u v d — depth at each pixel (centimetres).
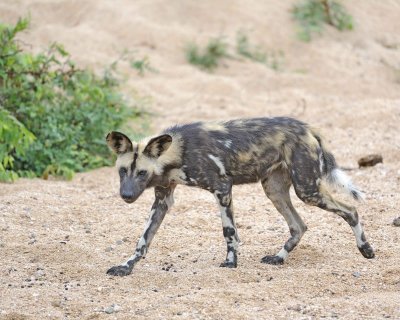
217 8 5872
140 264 2367
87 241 2552
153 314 1922
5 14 5584
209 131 2308
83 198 3033
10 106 3566
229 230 2300
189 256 2434
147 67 4981
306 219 2756
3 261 2334
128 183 2217
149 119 4269
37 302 2025
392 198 2945
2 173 3178
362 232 2347
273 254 2439
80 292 2100
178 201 2986
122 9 5744
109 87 4091
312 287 2112
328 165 2366
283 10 6006
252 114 4459
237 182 2347
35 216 2761
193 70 5234
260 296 2038
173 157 2253
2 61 3531
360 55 5716
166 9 5812
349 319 1872
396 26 6156
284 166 2344
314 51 5619
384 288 2111
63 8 5747
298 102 4700
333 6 6019
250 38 5675
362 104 4569
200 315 1906
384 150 3625
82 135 3672
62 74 3747
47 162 3497
